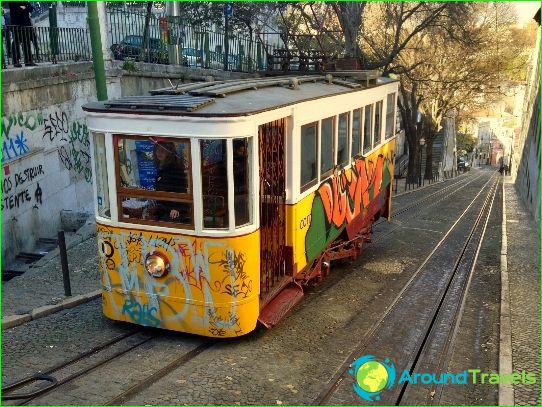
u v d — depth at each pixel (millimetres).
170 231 6102
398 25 21406
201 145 5836
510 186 31719
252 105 6137
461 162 61469
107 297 6637
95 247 10359
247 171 6051
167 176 6035
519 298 8461
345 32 19297
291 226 7156
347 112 9148
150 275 6285
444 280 9812
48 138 11125
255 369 5855
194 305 6195
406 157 45844
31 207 10531
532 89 24812
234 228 6012
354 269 10516
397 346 6684
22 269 9516
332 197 8680
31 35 11273
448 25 24375
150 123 5941
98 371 5684
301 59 10828
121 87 13750
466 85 30484
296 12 27734
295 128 6969
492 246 12930
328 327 7207
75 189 12234
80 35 13258
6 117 9805
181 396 5246
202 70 17531
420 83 30922
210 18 24500
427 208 20391
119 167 6223
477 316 7910
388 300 8508
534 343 6723
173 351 6199
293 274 7309
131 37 16156
